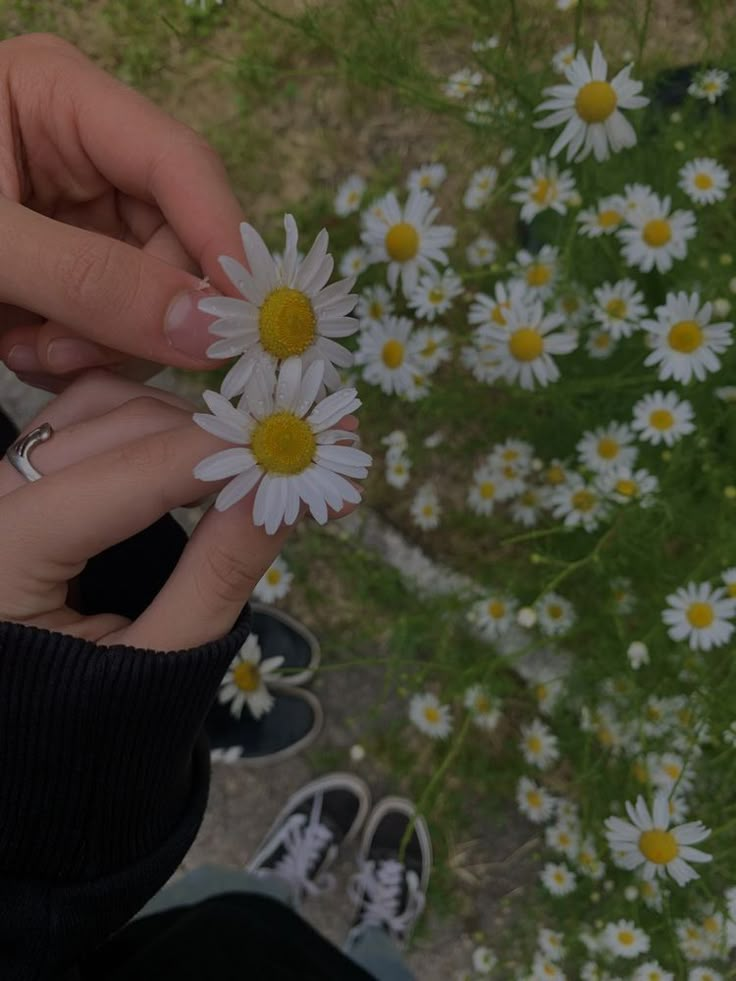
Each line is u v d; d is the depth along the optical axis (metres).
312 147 0.54
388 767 0.54
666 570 0.43
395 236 0.40
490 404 0.49
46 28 0.55
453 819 0.53
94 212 0.29
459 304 0.51
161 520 0.29
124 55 0.55
